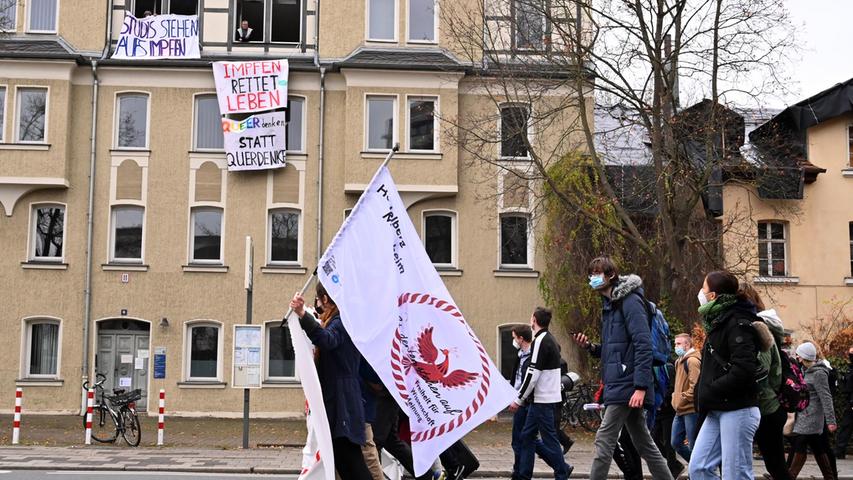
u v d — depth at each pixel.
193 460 16.03
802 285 29.23
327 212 28.28
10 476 13.24
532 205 28.09
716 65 22.62
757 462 15.92
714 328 7.60
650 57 22.58
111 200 27.94
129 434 19.25
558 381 11.16
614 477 14.75
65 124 27.56
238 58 28.59
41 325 27.69
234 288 27.94
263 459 16.39
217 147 28.56
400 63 28.03
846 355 22.11
